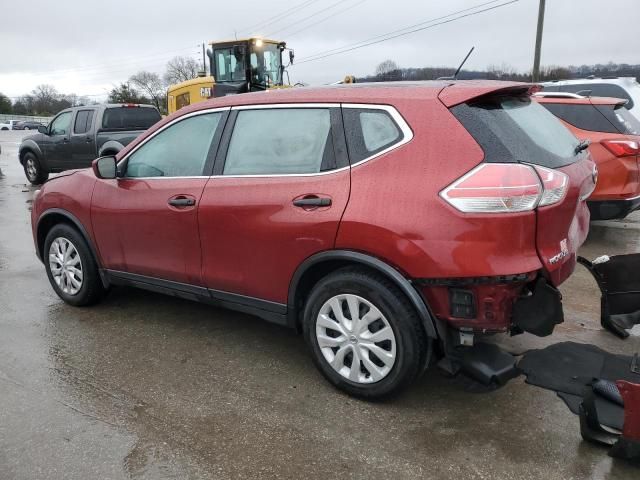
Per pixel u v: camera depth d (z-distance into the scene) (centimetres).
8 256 654
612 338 406
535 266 277
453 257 274
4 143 3359
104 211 425
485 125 282
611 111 629
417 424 299
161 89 7175
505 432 291
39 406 319
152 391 336
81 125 1301
